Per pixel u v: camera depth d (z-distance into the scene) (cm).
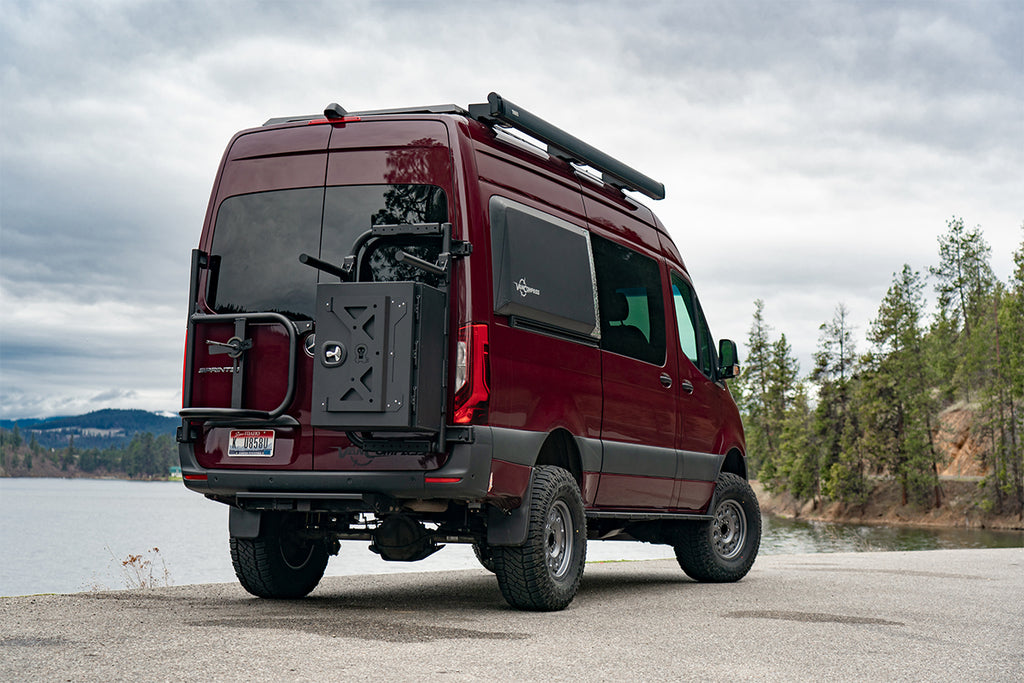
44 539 6038
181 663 447
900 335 8338
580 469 747
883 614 711
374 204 660
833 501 9000
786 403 11469
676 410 891
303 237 670
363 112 693
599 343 776
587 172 828
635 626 623
